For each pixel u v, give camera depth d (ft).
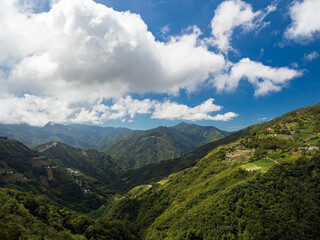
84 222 396.37
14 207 318.65
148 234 397.80
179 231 315.78
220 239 248.93
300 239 213.05
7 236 233.55
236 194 299.58
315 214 228.02
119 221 465.47
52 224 343.46
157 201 533.55
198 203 368.07
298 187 271.08
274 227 228.84
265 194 275.39
